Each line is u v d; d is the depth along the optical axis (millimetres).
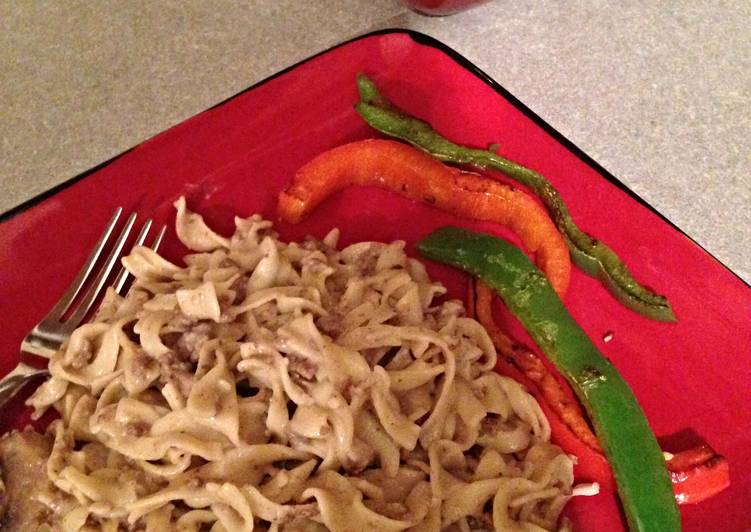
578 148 369
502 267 344
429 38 382
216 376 310
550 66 400
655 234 355
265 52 397
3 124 375
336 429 304
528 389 339
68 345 322
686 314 347
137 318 323
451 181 356
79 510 296
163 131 365
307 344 312
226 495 297
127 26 399
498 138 373
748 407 334
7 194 361
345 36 403
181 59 393
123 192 350
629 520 310
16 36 396
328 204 365
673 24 414
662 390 338
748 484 322
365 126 375
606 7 417
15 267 334
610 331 348
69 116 378
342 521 293
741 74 403
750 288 345
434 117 376
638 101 394
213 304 319
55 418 323
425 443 319
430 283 351
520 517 312
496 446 326
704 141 386
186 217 352
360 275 345
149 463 307
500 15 412
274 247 334
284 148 368
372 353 327
